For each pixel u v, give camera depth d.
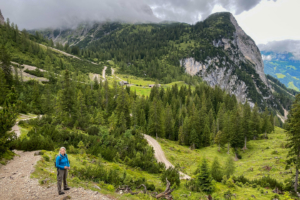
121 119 66.62
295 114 26.14
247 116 66.94
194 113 84.12
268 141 68.94
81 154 25.70
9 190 9.73
